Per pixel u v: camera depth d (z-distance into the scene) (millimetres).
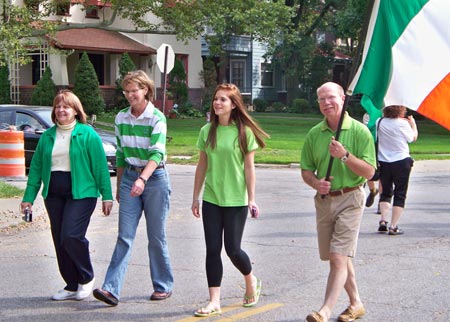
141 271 10852
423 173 25953
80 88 45250
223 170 8453
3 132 21438
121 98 48125
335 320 8430
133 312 8742
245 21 40344
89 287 9312
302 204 17828
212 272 8547
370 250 12383
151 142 8789
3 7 31469
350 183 7883
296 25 57219
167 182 9047
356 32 49844
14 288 9898
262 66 62469
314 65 59219
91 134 9047
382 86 7770
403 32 7711
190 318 8492
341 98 7922
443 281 10289
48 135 9039
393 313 8750
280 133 39656
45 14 35562
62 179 8938
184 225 14883
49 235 13789
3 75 46094
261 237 13531
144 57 51688
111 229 14445
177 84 51969
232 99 8453
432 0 7699
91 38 48531
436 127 50312
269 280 10344
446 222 15320
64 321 8398
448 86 7695
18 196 18078
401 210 13820
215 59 60531
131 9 37719
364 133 7809
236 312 8758
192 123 45469
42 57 47844
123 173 9055
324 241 8109
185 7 38188
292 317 8570
